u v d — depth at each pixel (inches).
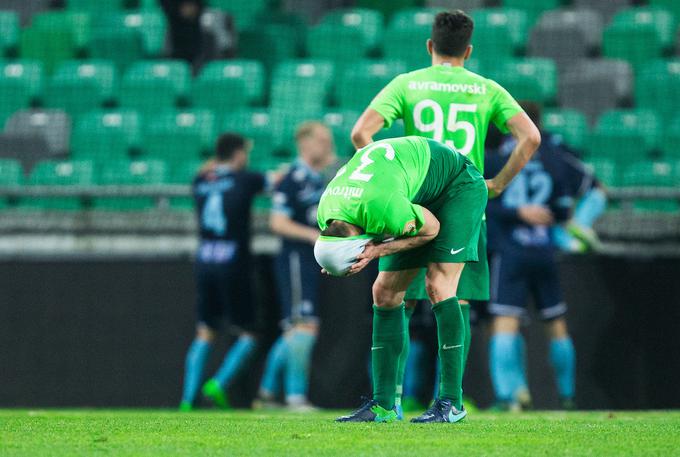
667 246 1298.0
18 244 1360.7
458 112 753.6
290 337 1254.3
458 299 741.9
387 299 678.5
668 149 1561.3
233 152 1290.6
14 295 1307.8
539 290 1204.5
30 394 1299.2
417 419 674.2
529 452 506.0
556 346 1210.0
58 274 1307.8
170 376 1294.3
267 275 1317.7
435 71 763.4
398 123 1455.5
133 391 1294.3
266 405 1278.3
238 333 1309.1
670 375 1262.3
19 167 1551.4
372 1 1882.4
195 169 1525.6
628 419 852.6
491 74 1625.2
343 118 1573.6
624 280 1266.0
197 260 1277.1
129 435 607.5
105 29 1811.0
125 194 1357.0
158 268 1302.9
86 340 1300.4
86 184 1510.8
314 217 1268.5
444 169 649.6
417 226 615.2
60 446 535.8
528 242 1187.9
